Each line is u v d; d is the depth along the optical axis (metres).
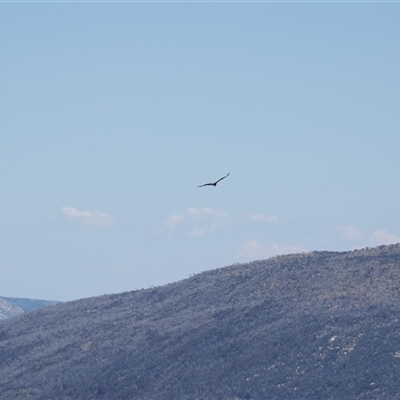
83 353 153.38
